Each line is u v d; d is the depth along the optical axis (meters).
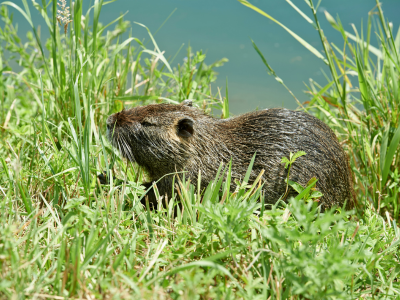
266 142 9.75
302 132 9.77
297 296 6.07
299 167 9.45
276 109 10.30
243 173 9.76
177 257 6.47
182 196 8.00
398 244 7.54
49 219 6.90
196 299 5.29
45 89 11.05
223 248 6.54
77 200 6.77
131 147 9.66
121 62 12.70
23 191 7.40
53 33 10.21
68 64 10.53
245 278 5.71
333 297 5.84
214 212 6.39
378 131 10.61
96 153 9.37
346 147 11.84
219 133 10.01
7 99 12.41
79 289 5.61
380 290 6.67
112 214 6.95
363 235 7.51
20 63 13.50
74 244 5.82
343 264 5.33
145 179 10.88
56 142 10.23
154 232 7.11
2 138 10.53
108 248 6.52
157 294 5.43
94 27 10.51
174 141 9.56
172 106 10.01
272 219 6.46
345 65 11.76
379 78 12.05
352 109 12.19
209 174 9.81
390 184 10.48
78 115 7.91
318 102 13.32
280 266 5.92
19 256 5.80
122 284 5.74
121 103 11.52
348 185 10.14
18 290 5.28
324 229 5.69
